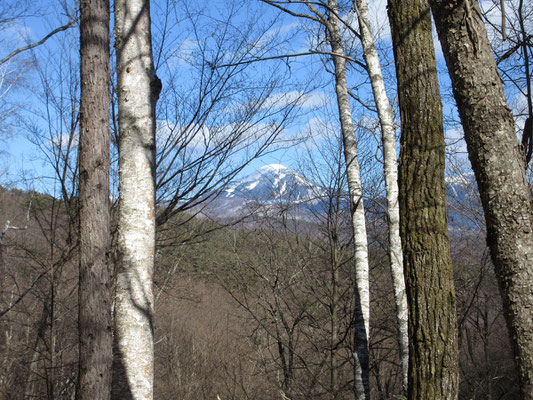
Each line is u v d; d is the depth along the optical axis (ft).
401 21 10.23
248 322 43.01
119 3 15.75
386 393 34.42
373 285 41.29
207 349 45.65
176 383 45.19
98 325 12.51
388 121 21.50
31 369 32.04
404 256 9.68
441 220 9.43
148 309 13.89
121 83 15.20
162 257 39.24
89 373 12.26
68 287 33.99
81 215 12.96
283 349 38.58
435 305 9.18
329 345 37.06
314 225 40.24
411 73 9.96
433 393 8.98
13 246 31.40
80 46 13.73
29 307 35.65
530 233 8.42
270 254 40.29
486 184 8.76
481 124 8.86
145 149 14.84
